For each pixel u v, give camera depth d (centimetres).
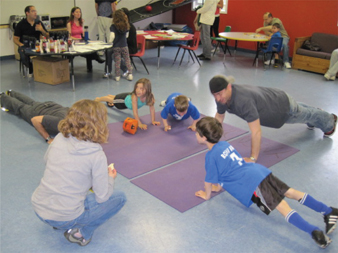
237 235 227
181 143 350
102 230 227
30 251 208
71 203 182
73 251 209
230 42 942
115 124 395
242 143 357
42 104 365
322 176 302
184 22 1009
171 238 222
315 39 722
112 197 206
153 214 243
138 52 643
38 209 185
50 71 541
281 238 226
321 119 357
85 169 179
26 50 527
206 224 236
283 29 748
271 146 356
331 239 226
